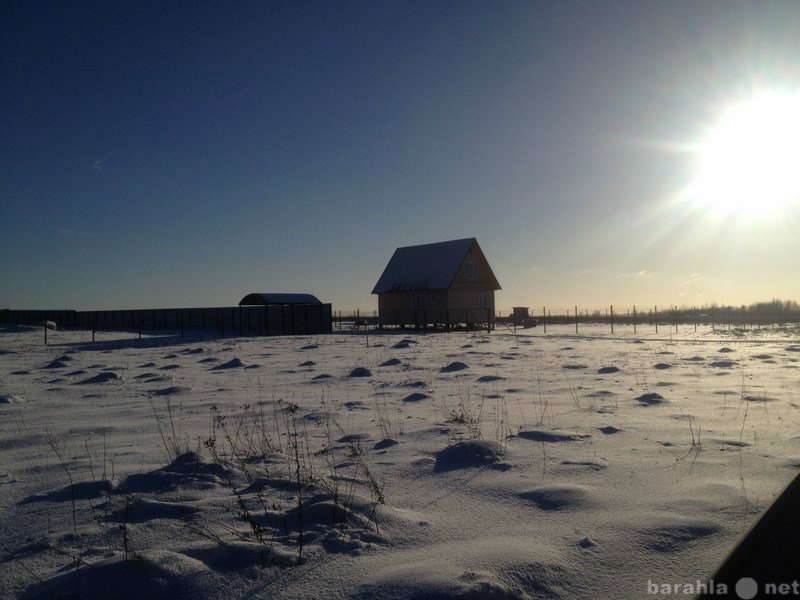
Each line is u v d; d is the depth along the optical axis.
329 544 4.06
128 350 25.39
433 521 4.55
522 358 19.86
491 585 3.31
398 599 3.27
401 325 52.75
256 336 37.72
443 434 7.63
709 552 3.88
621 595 3.38
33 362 20.22
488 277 52.47
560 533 4.21
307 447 6.90
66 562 3.98
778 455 6.17
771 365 16.67
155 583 3.54
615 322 61.06
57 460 6.67
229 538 4.20
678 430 7.59
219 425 8.62
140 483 5.60
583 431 7.61
